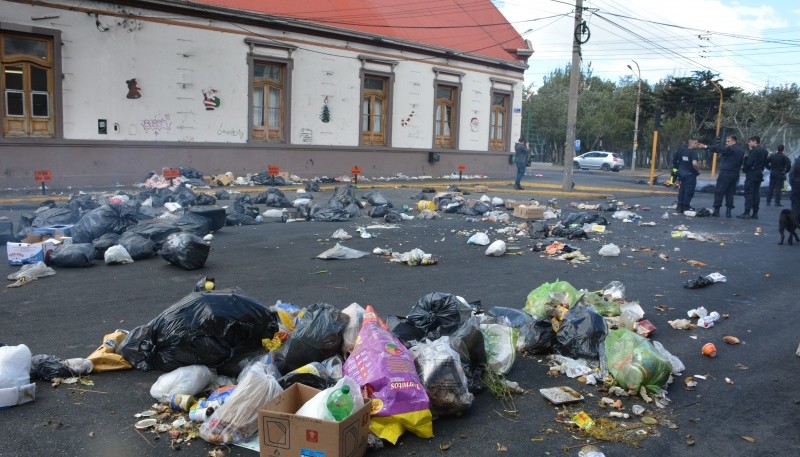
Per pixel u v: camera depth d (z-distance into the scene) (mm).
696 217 15766
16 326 5711
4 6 16328
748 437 3992
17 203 14406
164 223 9547
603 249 10023
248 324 4660
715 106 53969
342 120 25297
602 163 49094
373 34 25469
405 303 6805
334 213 13688
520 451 3750
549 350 5367
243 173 22219
